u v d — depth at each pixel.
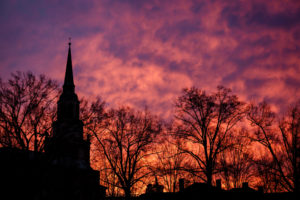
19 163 28.64
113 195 44.28
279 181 34.59
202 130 33.03
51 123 31.28
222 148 33.41
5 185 28.44
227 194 41.56
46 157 29.91
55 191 30.61
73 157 35.09
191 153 33.19
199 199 41.50
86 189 37.75
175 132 34.00
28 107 29.28
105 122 35.75
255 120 34.25
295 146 33.09
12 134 28.05
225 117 32.72
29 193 28.56
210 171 31.89
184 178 40.44
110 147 37.00
